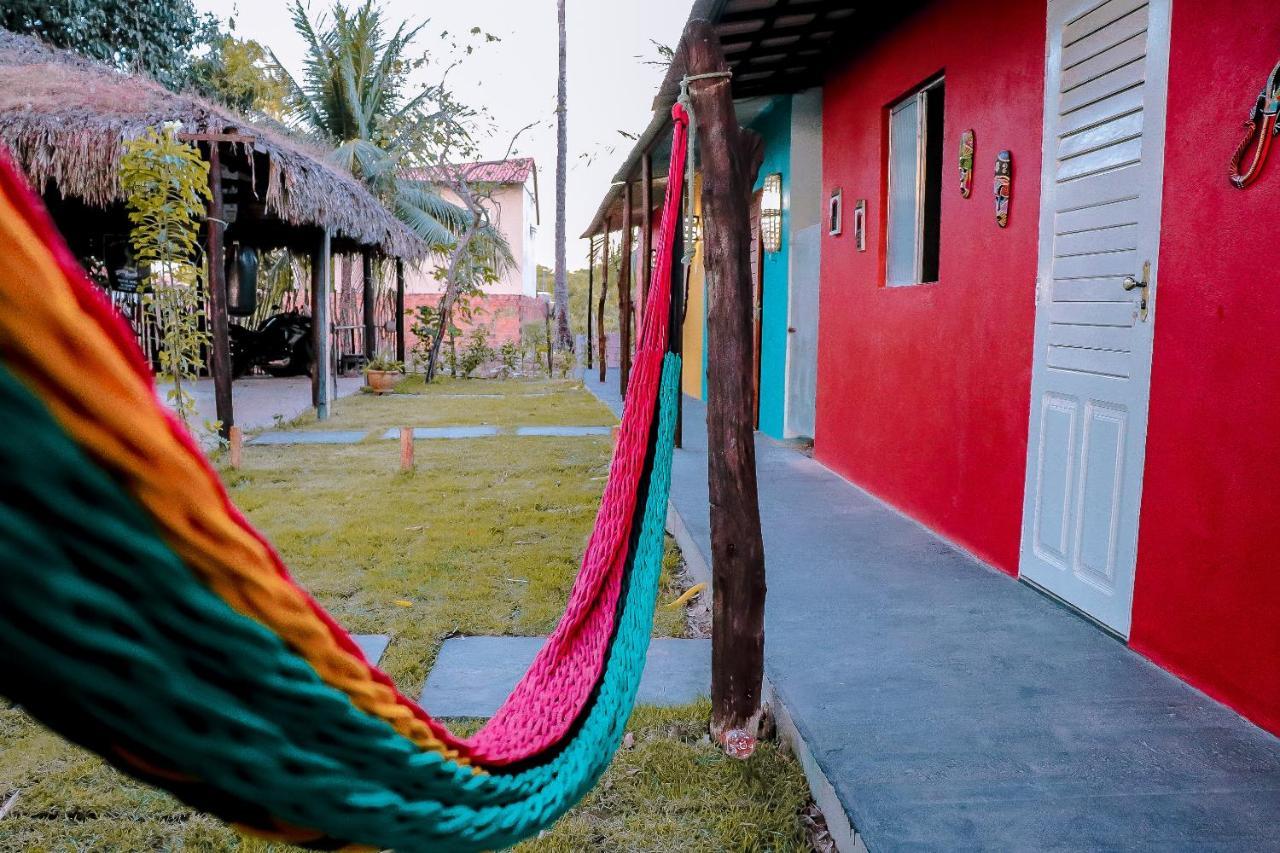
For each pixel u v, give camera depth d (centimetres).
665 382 236
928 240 576
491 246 2031
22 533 38
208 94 2016
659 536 210
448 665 377
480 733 126
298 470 795
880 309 620
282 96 1975
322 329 1147
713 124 295
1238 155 288
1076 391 387
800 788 278
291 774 58
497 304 2348
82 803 276
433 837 81
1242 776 258
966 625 379
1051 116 405
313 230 1159
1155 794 249
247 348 1714
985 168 470
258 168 983
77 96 928
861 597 415
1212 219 302
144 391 39
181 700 48
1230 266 294
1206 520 307
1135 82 344
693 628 428
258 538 48
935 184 574
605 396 1386
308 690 55
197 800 57
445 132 1914
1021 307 433
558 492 708
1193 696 309
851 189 682
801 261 862
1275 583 277
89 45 1745
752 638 297
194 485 43
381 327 2059
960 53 500
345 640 57
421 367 1997
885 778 258
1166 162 325
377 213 1321
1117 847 226
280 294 2008
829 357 737
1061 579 403
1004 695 311
